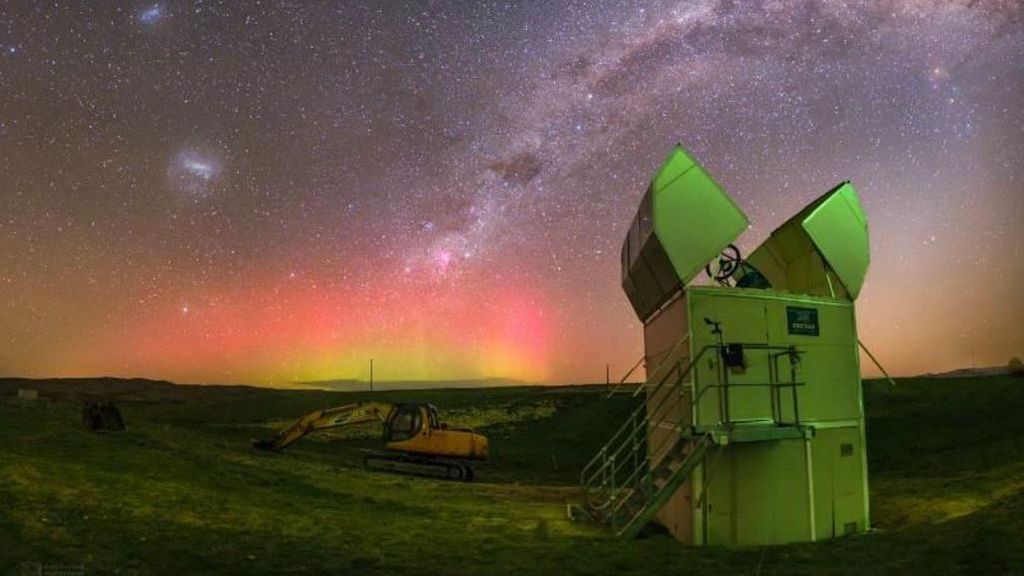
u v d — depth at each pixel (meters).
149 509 14.03
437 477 28.55
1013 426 36.41
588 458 41.97
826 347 16.34
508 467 36.94
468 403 64.50
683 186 15.75
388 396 76.12
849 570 10.55
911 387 52.34
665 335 17.31
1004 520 12.23
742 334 15.57
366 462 29.67
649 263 16.78
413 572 10.86
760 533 14.91
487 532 15.24
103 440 24.00
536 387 80.56
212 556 11.06
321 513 16.25
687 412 15.46
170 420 57.88
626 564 11.68
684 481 15.24
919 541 12.03
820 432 15.89
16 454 18.38
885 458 34.75
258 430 49.06
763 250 19.61
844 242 16.89
